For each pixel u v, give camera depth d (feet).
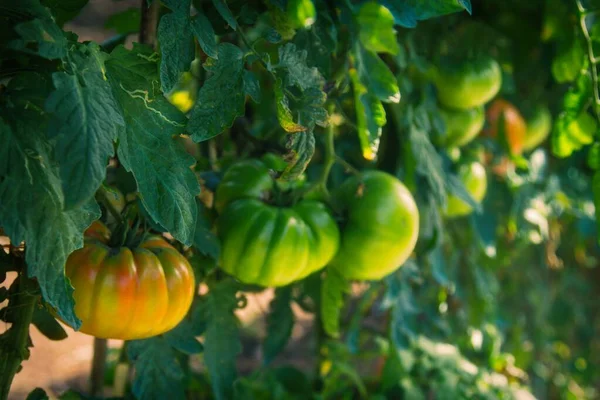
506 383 3.71
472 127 3.12
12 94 1.89
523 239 3.71
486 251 3.48
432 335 3.84
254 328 5.41
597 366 4.79
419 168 2.78
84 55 1.87
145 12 2.50
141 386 2.38
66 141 1.72
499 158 3.48
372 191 2.47
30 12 1.86
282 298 2.89
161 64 1.95
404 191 2.50
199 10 2.10
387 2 2.35
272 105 3.09
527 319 4.40
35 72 1.91
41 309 2.35
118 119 1.84
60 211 1.85
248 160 2.57
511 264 4.17
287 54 2.15
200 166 2.54
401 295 3.15
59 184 1.87
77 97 1.77
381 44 2.35
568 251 4.38
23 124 1.87
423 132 2.84
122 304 2.07
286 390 3.71
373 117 2.34
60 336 2.46
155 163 1.94
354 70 2.40
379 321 4.70
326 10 2.37
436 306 3.58
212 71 2.04
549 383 4.57
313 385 3.76
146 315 2.11
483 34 3.37
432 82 3.02
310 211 2.45
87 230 2.17
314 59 2.37
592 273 4.76
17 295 2.15
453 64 3.02
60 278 1.84
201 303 2.55
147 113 1.97
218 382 2.56
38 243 1.81
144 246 2.20
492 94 3.07
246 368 5.22
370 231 2.46
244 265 2.39
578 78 2.68
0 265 2.11
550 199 3.72
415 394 3.43
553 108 3.73
